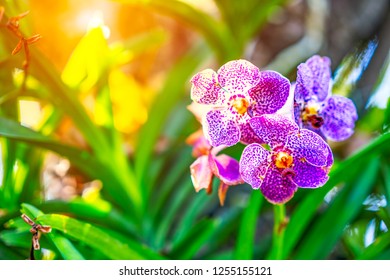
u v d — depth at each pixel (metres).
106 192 0.73
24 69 0.51
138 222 0.68
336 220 0.61
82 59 0.70
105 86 0.69
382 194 0.67
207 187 0.47
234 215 0.69
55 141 0.60
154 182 0.72
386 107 0.59
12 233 0.57
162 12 0.74
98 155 0.67
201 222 0.60
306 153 0.46
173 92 0.73
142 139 0.71
